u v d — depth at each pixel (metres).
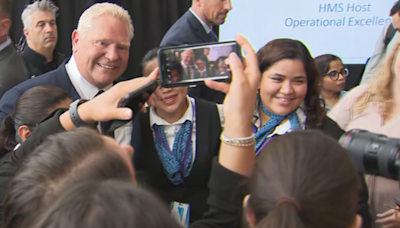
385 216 1.18
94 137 0.72
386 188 1.26
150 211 0.45
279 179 0.61
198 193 1.40
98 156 0.66
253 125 1.36
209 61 0.93
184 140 1.40
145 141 1.42
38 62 2.64
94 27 1.52
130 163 0.72
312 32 3.04
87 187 0.47
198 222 0.79
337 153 0.63
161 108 1.39
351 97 1.54
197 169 1.39
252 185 0.65
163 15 3.43
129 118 0.87
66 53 3.41
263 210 0.62
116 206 0.44
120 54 1.56
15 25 3.29
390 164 0.73
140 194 0.47
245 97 0.75
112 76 1.58
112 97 0.90
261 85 1.31
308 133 0.69
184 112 1.43
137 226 0.42
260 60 1.31
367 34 2.98
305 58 1.29
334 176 0.60
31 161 0.68
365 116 1.46
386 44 2.41
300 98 1.29
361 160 0.77
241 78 0.76
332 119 1.44
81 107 0.92
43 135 0.94
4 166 0.94
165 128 1.42
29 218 0.58
